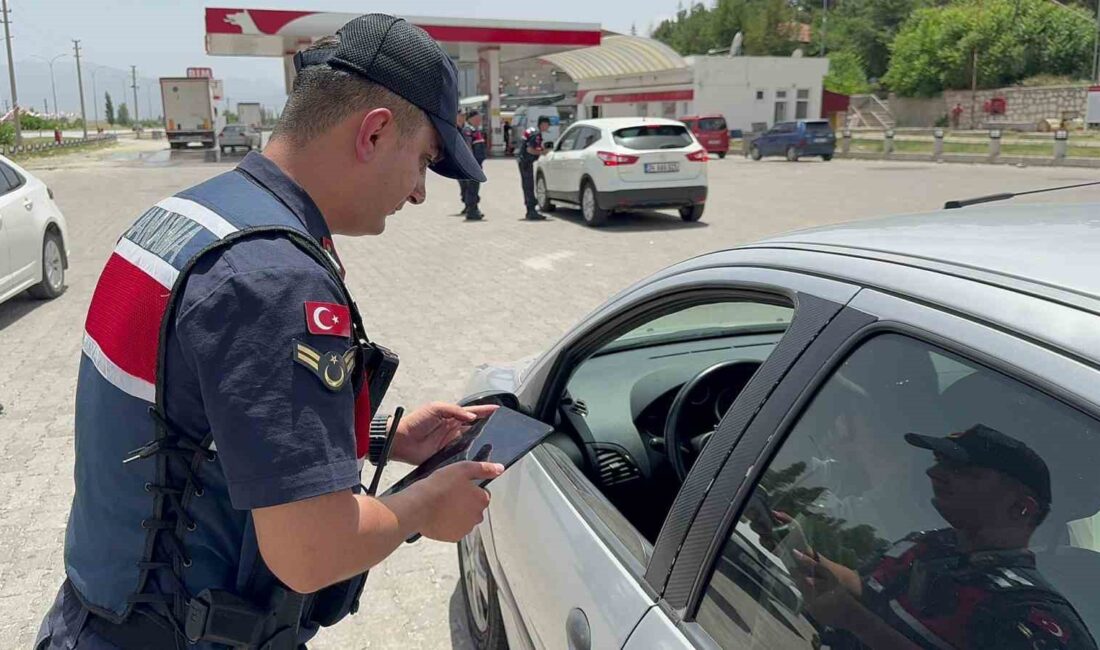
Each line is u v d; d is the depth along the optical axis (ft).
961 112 149.59
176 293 3.98
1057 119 128.47
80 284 29.32
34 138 196.13
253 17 83.87
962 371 3.73
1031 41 151.84
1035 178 62.69
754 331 8.70
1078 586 3.26
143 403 4.17
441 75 4.59
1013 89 139.74
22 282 24.54
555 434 7.82
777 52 228.63
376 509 4.23
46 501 13.52
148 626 4.48
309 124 4.43
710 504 4.79
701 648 4.48
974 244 4.38
